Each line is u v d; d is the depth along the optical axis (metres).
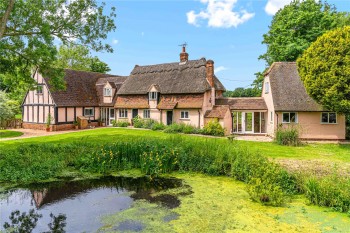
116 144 15.77
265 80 29.58
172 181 12.67
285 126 24.86
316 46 19.97
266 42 37.78
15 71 19.08
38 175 13.16
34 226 8.16
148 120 32.72
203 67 32.22
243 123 29.88
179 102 31.20
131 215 8.85
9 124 35.78
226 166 13.47
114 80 39.91
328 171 11.47
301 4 34.44
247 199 10.09
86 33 17.80
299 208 9.11
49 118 32.25
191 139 16.30
